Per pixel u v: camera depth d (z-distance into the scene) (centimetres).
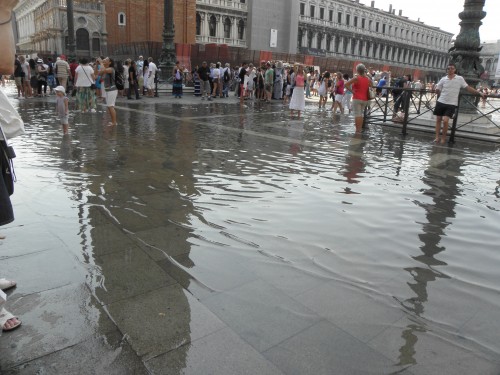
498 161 798
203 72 2014
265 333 257
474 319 282
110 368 221
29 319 261
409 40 9231
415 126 1241
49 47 4853
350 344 250
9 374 214
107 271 328
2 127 249
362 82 1077
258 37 5847
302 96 1458
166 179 598
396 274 343
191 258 357
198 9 5303
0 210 234
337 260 364
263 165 703
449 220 473
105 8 4488
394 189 586
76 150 772
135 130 1027
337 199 533
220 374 219
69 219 434
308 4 6631
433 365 234
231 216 460
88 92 1362
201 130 1066
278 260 359
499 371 231
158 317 269
